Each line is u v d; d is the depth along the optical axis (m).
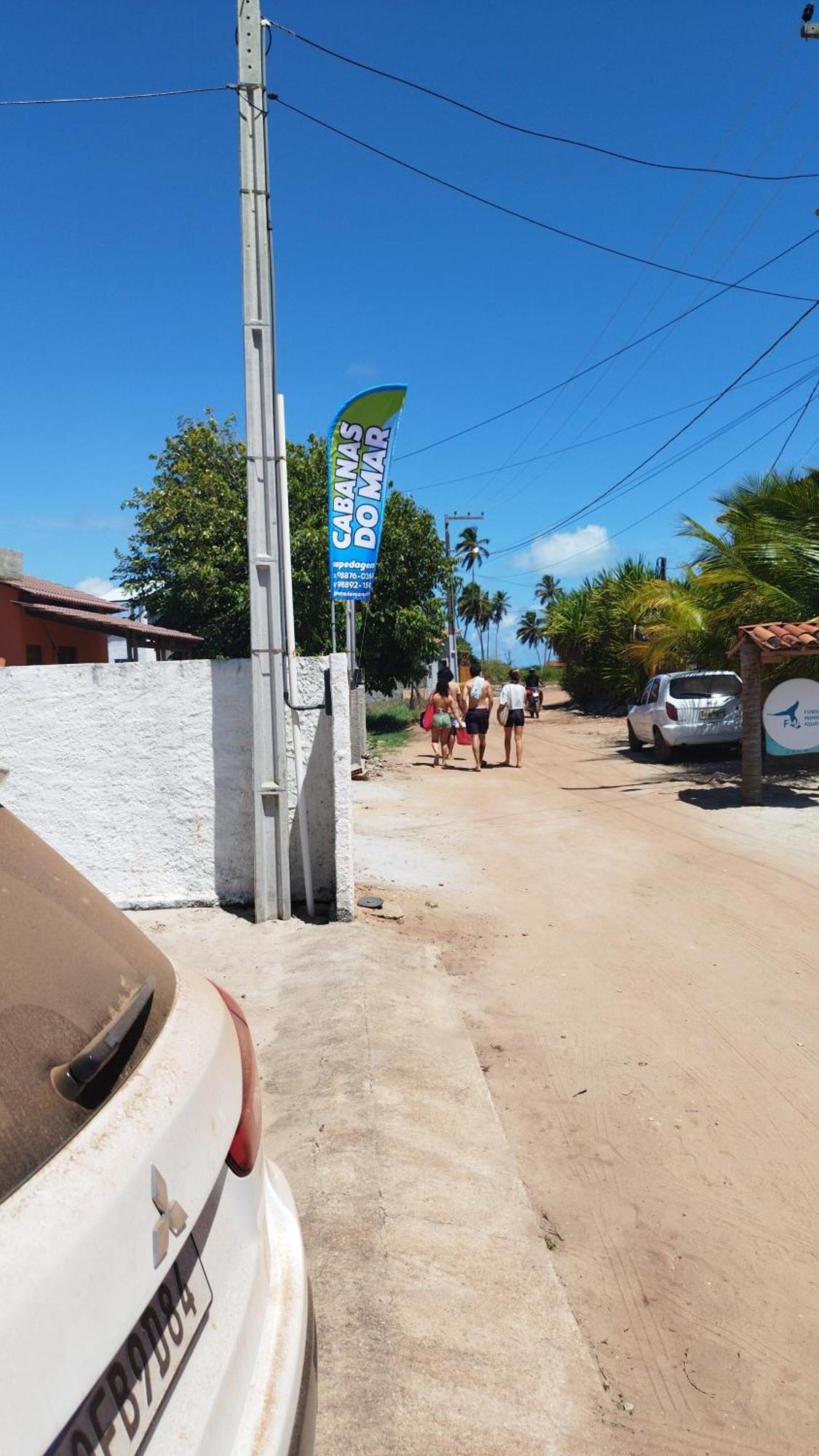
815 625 12.80
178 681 7.34
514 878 9.33
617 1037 5.57
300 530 24.30
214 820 7.43
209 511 26.98
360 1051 4.97
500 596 111.38
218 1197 1.84
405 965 6.55
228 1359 1.72
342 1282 3.26
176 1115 1.72
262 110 7.11
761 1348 3.18
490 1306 3.25
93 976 1.84
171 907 7.46
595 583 36.25
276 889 7.21
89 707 7.33
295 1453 1.78
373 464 13.38
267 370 7.10
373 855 10.16
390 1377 2.88
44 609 17.02
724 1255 3.65
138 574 28.42
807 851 10.02
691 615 18.83
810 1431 2.85
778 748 12.73
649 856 10.11
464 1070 5.03
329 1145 4.09
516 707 18.23
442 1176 3.98
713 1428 2.84
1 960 1.66
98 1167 1.49
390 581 27.12
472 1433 2.73
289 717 7.30
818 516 16.45
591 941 7.35
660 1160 4.29
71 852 7.38
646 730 19.02
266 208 7.12
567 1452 2.71
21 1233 1.31
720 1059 5.27
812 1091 4.89
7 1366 1.19
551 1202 3.97
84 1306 1.34
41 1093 1.51
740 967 6.67
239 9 7.09
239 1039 2.21
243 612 25.81
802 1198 4.00
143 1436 1.41
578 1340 3.15
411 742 25.19
